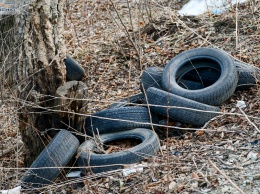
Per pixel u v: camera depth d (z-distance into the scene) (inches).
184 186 189.2
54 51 220.2
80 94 221.0
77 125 223.6
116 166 208.4
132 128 227.3
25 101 215.6
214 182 187.5
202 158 202.7
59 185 204.1
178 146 215.6
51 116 220.4
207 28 297.4
